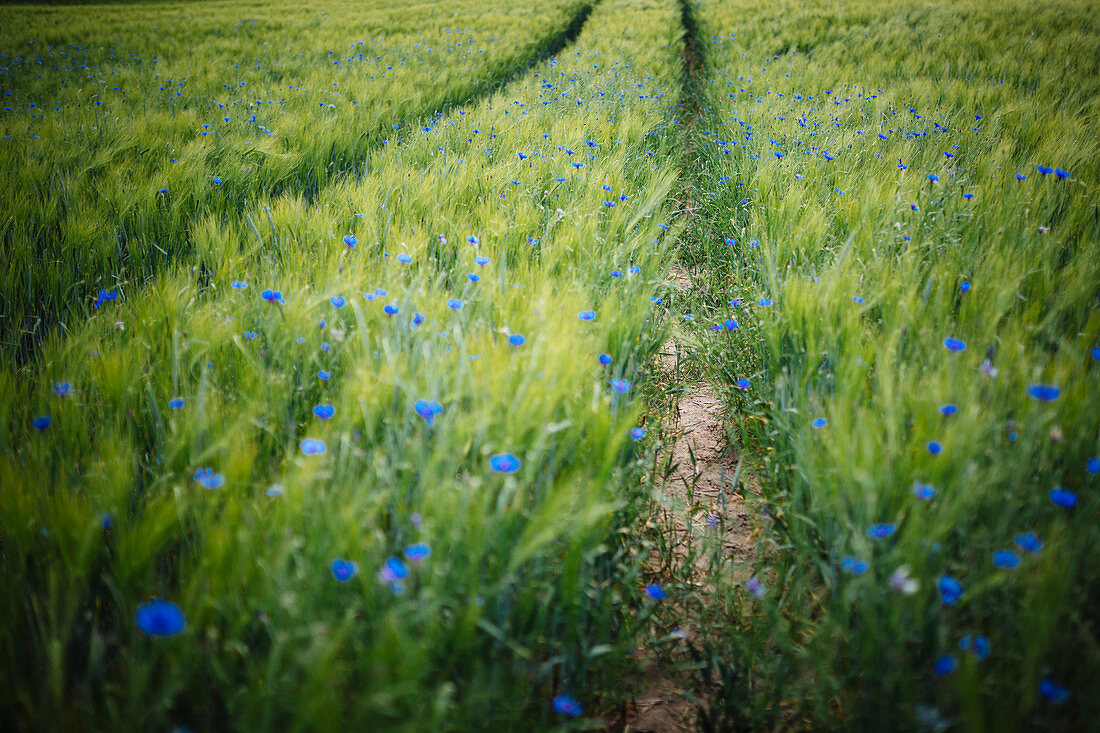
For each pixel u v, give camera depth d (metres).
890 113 4.92
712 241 3.64
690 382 2.54
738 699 1.30
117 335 1.78
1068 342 1.67
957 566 1.15
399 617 0.96
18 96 6.60
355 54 9.56
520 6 17.03
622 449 1.62
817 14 11.21
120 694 1.03
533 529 1.04
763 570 1.54
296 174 4.10
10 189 2.93
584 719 1.20
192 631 0.94
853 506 1.22
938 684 1.06
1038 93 5.31
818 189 3.32
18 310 2.46
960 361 1.43
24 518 1.11
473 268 2.20
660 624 1.49
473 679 1.06
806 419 1.53
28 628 1.12
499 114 5.13
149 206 3.05
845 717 1.19
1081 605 1.13
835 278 1.90
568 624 1.22
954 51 7.27
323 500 1.10
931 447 1.13
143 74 7.57
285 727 0.96
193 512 1.20
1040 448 1.22
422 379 1.38
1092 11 9.39
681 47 10.45
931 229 2.55
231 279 2.24
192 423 1.30
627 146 4.57
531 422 1.21
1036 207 2.58
